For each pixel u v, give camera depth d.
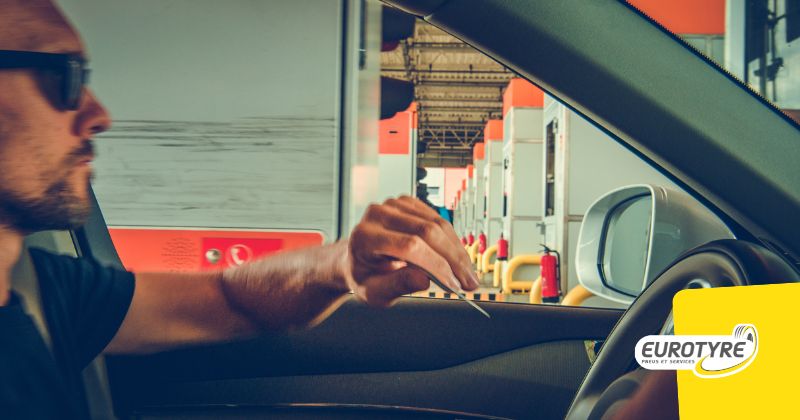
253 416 1.40
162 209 2.22
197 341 1.02
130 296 1.02
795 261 0.80
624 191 1.63
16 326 0.80
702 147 0.78
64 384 0.86
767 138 0.80
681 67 0.78
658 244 1.32
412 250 0.66
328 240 2.23
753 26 5.02
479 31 0.73
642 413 0.64
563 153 7.48
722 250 0.65
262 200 2.23
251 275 1.02
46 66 0.72
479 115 38.56
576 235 7.47
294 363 1.44
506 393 1.49
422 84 30.61
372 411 1.43
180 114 2.23
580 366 1.51
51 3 0.76
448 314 1.50
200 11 2.24
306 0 2.25
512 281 10.03
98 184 2.22
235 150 2.23
